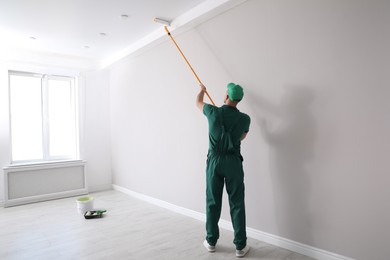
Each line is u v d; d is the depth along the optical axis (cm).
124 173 480
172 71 360
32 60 445
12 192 416
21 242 269
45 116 462
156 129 394
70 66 481
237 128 235
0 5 287
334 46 204
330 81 207
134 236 278
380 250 185
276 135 243
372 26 185
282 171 240
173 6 293
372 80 186
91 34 376
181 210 352
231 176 230
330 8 205
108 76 519
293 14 227
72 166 473
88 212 352
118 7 295
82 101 491
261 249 240
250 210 267
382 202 184
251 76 261
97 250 247
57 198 452
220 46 290
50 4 286
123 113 477
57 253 243
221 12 284
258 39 254
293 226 234
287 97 234
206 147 313
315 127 217
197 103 260
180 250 243
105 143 515
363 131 191
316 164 217
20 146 444
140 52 417
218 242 258
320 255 215
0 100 412
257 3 253
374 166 187
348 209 200
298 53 225
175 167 360
